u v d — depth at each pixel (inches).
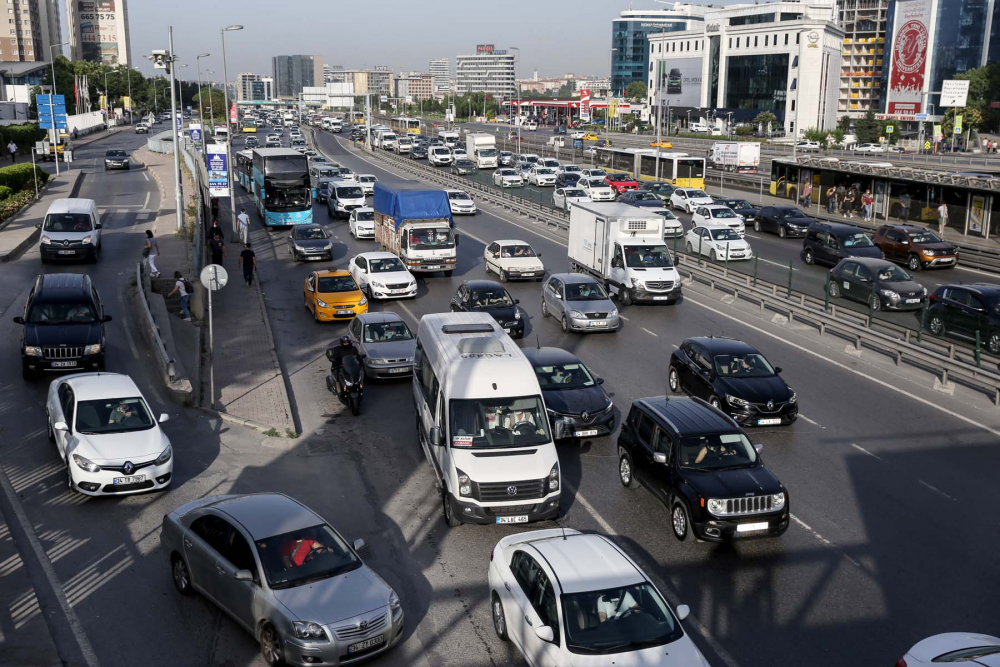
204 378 846.5
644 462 580.1
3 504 569.6
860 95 7116.1
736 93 6205.7
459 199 2071.9
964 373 804.0
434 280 1352.1
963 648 354.0
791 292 1157.1
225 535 435.2
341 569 422.3
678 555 515.5
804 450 675.4
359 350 872.3
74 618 439.5
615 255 1197.1
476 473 531.2
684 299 1230.9
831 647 423.5
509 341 637.3
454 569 501.4
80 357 796.0
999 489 602.5
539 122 7726.4
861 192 1907.0
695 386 765.9
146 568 493.4
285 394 805.9
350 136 5369.1
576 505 587.2
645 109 7278.5
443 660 411.5
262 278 1338.6
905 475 627.5
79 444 581.6
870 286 1076.5
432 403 614.9
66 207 1331.2
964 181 1637.6
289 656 387.5
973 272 1402.6
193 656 408.2
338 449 689.0
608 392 807.7
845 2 7071.9
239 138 5004.9
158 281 1130.7
